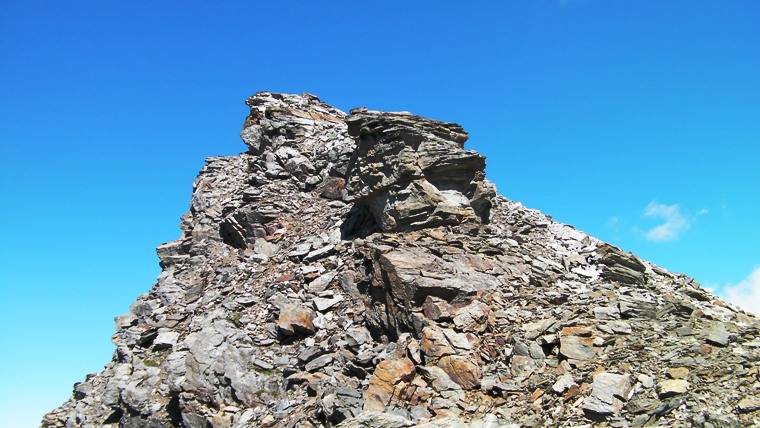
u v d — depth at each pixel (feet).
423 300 89.30
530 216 124.06
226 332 103.19
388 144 109.70
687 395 66.59
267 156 151.33
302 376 91.30
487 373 79.56
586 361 77.20
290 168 144.77
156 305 130.52
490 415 71.87
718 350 75.51
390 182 107.86
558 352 79.41
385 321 92.73
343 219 123.85
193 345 102.27
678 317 86.84
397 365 81.15
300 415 83.15
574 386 71.92
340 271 110.11
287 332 100.83
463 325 85.40
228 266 127.44
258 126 164.25
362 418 72.28
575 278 101.04
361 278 103.30
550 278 98.73
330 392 83.51
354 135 116.47
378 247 98.58
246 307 110.52
